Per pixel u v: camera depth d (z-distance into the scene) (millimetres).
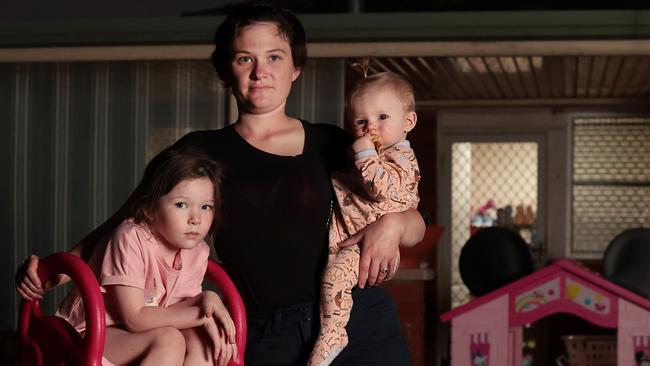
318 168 2428
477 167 8680
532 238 8164
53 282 2406
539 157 8562
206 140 2451
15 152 5582
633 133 8438
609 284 4773
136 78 5527
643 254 5156
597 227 8508
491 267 5305
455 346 4945
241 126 2473
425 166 8711
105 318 2182
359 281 2357
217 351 2260
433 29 5223
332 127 2553
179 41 5332
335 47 5250
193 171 2297
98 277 2393
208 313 2258
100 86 5535
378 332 2416
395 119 2564
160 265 2369
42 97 5562
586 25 5133
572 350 5633
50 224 5555
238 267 2398
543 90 7859
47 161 5562
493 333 4914
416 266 6012
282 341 2371
